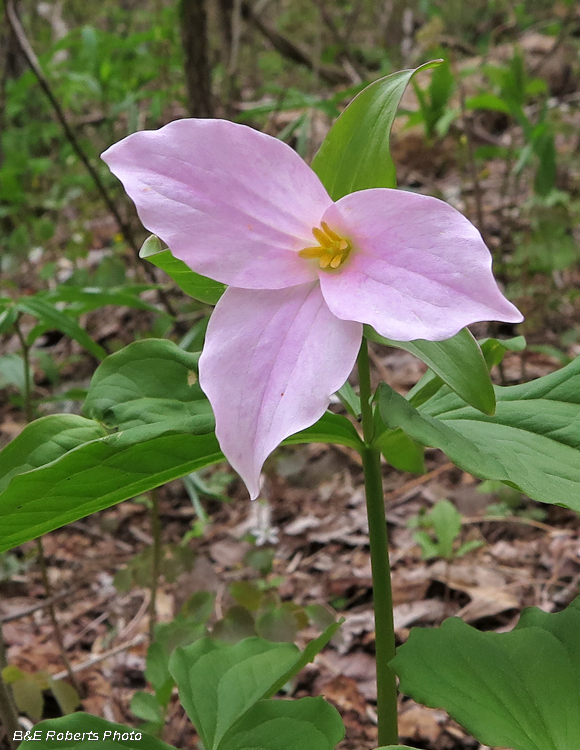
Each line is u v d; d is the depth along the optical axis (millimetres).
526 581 626
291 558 731
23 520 359
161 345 374
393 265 319
